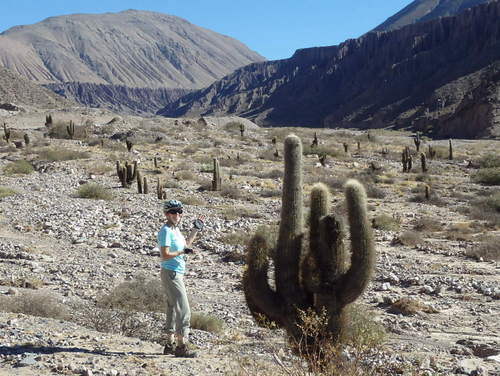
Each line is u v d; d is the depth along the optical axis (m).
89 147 51.03
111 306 10.95
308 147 56.03
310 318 6.23
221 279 14.81
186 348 7.16
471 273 15.22
